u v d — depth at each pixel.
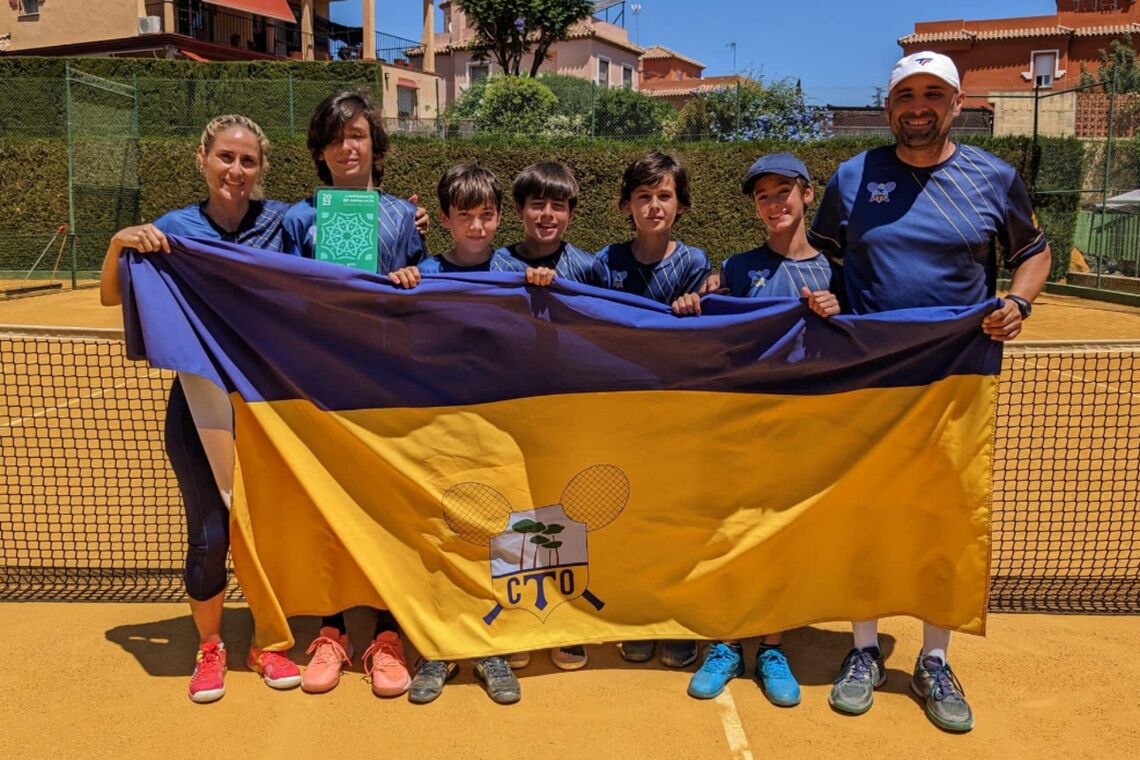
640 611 3.53
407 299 3.35
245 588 3.39
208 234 3.40
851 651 3.51
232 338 3.31
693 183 20.08
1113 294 18.56
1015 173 3.30
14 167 20.31
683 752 3.03
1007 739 3.14
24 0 30.25
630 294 3.47
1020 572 4.60
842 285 3.56
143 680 3.46
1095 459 6.50
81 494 5.63
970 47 40.44
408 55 44.78
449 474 3.45
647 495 3.52
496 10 31.20
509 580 3.47
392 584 3.41
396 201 3.76
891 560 3.47
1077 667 3.65
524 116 25.48
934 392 3.38
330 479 3.39
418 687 3.33
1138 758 3.04
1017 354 4.36
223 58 31.00
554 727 3.17
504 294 3.37
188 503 3.32
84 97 21.48
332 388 3.38
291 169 20.27
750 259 3.65
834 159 19.77
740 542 3.49
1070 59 39.62
